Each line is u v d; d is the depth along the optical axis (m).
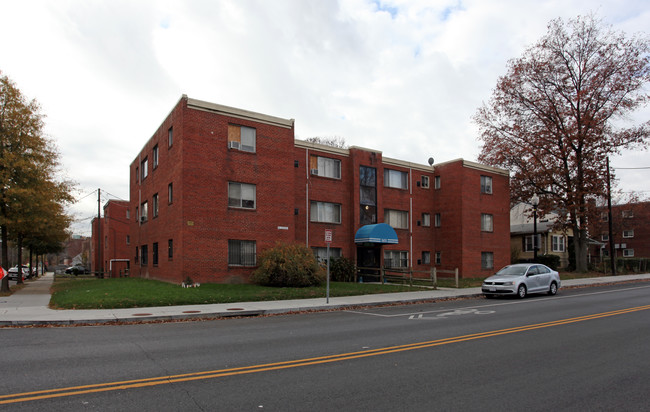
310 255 21.31
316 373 6.50
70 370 6.56
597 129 32.91
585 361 7.35
